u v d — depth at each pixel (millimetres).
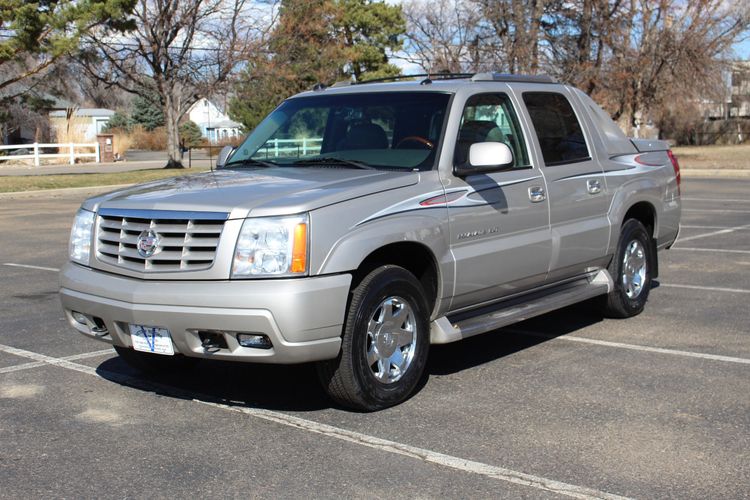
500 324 5969
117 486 4117
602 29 32281
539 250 6312
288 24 37344
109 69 36469
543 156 6539
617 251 7336
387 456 4473
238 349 4777
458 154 5805
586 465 4324
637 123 34125
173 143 37344
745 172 28141
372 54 54594
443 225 5508
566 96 7102
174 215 4934
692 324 7426
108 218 5344
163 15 34844
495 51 33625
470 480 4156
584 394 5484
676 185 8281
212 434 4828
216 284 4750
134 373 6117
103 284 5137
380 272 5098
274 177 5539
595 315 7801
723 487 4055
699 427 4859
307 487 4086
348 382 4965
